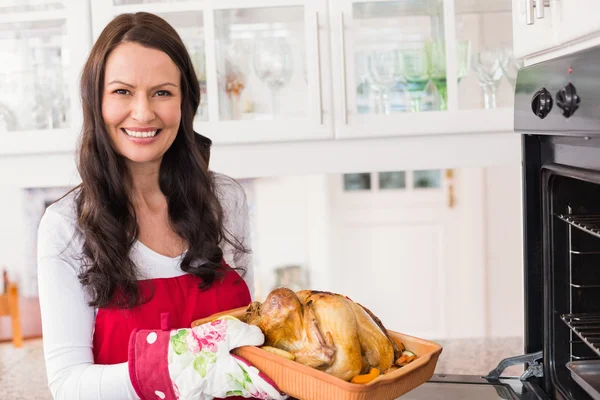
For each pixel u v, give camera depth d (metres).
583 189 1.12
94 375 1.11
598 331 1.02
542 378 1.22
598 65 0.85
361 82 1.75
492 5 1.73
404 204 3.64
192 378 1.02
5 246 3.31
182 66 1.26
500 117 1.73
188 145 1.34
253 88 1.78
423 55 1.75
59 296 1.20
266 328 1.03
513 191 3.58
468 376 1.26
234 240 1.44
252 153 1.78
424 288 3.69
